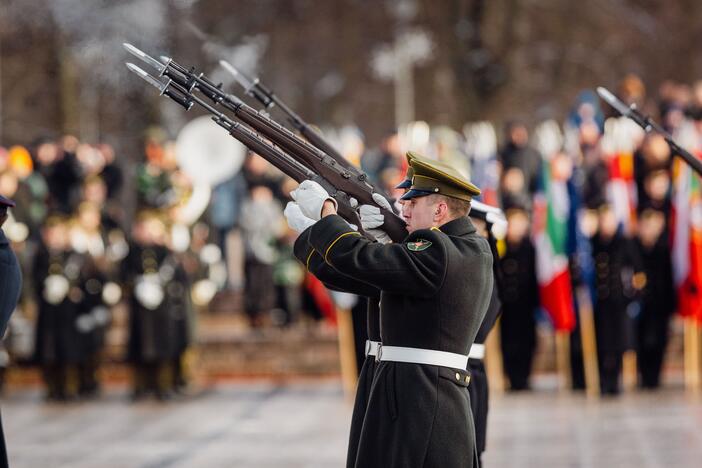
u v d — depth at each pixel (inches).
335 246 766.5
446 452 768.3
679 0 4052.7
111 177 2235.5
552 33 3909.9
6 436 1569.9
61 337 1930.4
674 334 2155.5
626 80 2075.5
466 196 802.8
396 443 768.9
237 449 1439.5
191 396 1967.3
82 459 1386.6
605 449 1389.0
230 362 2178.9
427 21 3769.7
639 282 1900.8
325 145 1013.2
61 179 2187.5
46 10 3287.4
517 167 1978.3
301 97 4212.6
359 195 814.5
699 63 4055.1
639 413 1668.3
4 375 2052.2
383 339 788.6
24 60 3545.8
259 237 2208.4
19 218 2010.3
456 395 777.6
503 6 3619.6
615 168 1916.8
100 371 2044.8
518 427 1568.7
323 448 1435.8
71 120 3425.2
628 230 1897.1
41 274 1940.2
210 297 2044.8
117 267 2028.8
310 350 2175.2
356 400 825.5
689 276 1909.4
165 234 1961.1
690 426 1534.2
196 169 2468.0
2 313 816.3
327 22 4136.3
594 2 3907.5
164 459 1380.4
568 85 3905.0
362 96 4421.8
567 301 1908.2
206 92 791.7
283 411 1772.9
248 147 794.8
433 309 773.3
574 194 1916.8
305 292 2106.3
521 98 3737.7
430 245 770.8
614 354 1872.5
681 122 2065.7
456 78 3629.4
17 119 3572.8
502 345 1945.1
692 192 1916.8
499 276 1003.3
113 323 2284.7
